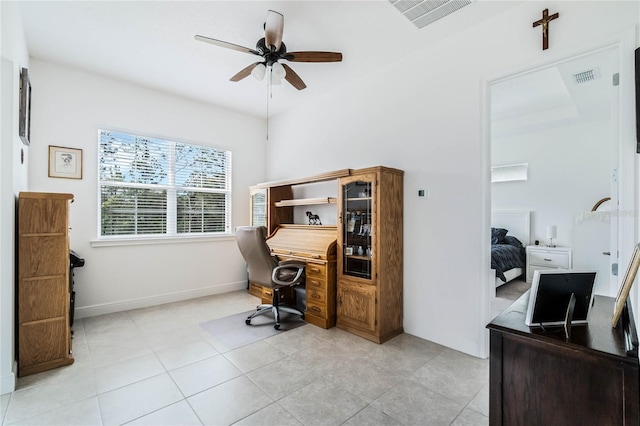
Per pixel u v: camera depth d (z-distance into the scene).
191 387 1.99
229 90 3.87
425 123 2.84
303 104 4.29
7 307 1.94
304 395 1.91
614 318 1.20
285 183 3.86
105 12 2.36
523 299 1.61
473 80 2.51
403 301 2.99
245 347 2.61
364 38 2.68
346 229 3.07
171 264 3.97
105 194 3.52
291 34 2.62
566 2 2.05
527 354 1.17
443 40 2.71
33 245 2.16
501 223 5.40
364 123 3.42
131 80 3.56
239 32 2.62
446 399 1.88
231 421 1.67
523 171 5.17
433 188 2.78
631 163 1.79
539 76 3.29
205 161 4.37
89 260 3.37
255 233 3.02
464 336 2.55
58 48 2.88
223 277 4.46
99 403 1.82
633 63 1.80
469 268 2.53
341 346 2.64
